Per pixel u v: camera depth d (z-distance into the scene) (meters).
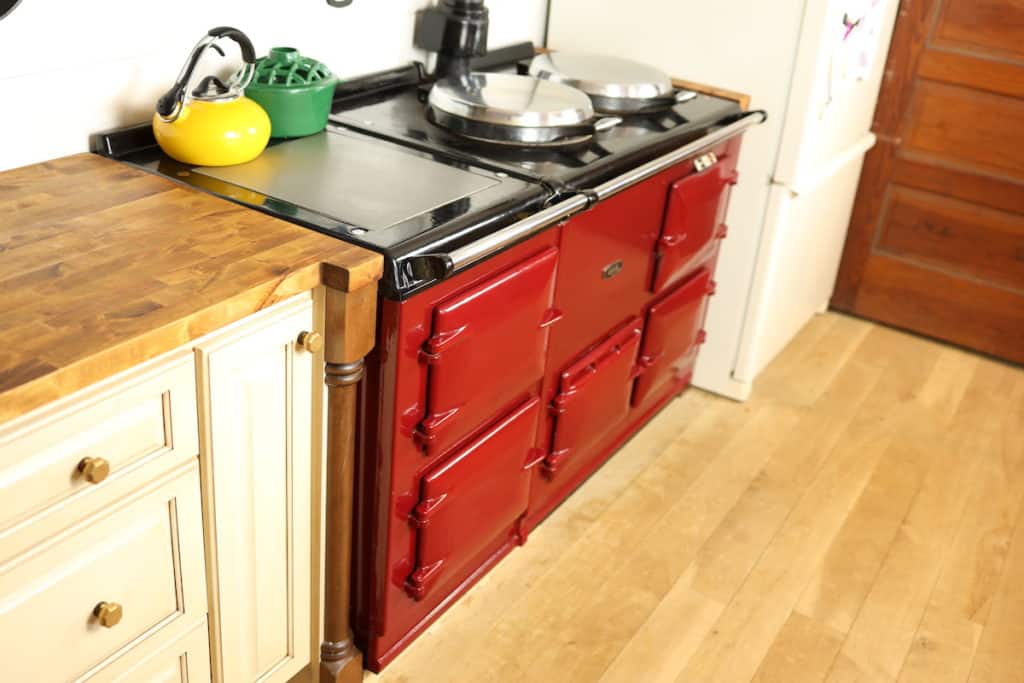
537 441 2.20
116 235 1.45
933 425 2.95
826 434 2.85
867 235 3.45
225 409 1.38
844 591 2.26
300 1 2.05
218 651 1.54
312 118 1.93
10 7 1.55
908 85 3.20
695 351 2.92
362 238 1.55
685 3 2.65
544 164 1.98
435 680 1.93
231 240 1.48
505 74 2.31
